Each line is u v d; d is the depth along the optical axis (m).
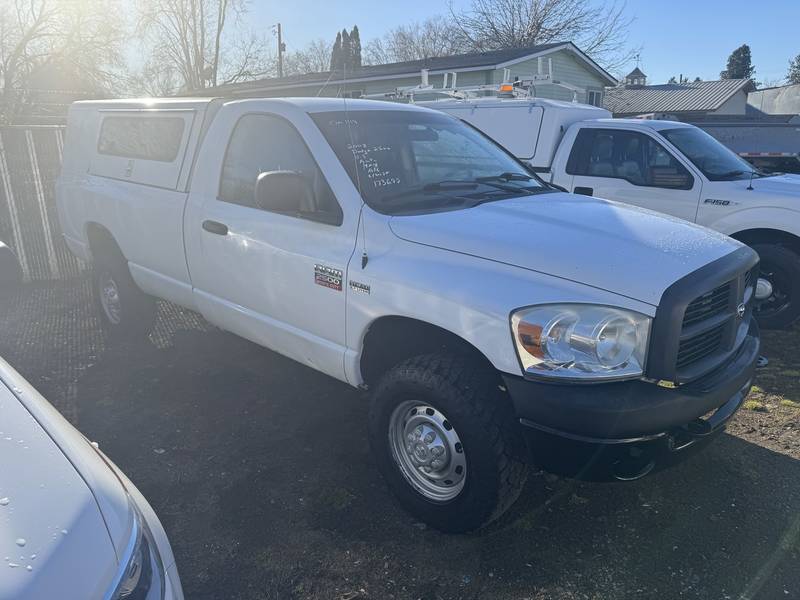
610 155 6.96
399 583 2.84
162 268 4.82
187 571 2.90
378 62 51.09
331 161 3.54
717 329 2.99
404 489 3.21
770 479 3.59
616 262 2.77
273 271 3.75
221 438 4.03
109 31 16.66
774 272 6.04
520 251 2.88
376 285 3.16
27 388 2.31
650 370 2.63
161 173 4.71
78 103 6.00
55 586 1.54
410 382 2.99
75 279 8.27
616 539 3.11
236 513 3.30
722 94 34.81
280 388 4.73
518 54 19.34
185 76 29.20
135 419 4.27
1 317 6.55
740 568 2.91
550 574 2.89
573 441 2.61
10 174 7.82
